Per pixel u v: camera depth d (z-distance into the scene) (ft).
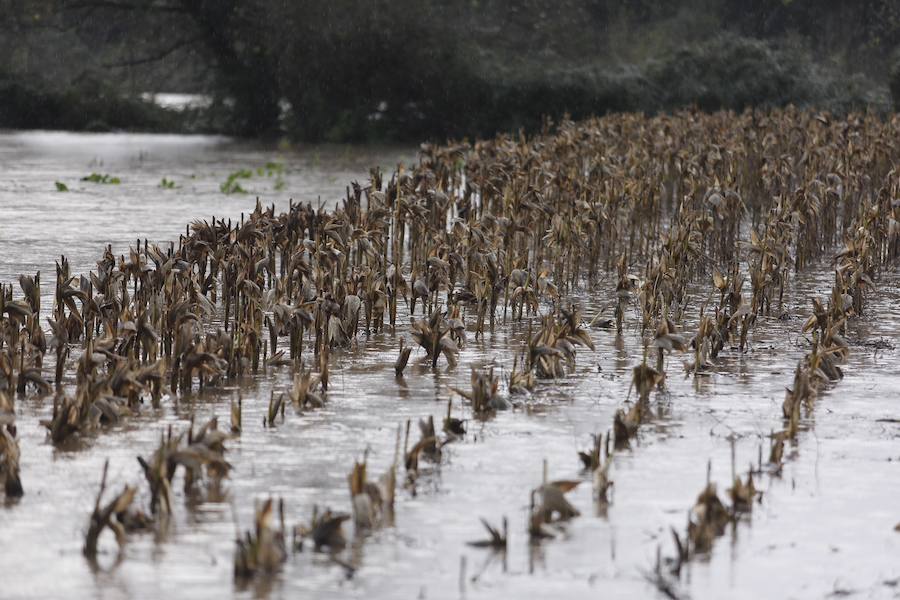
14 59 599.98
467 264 159.12
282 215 166.50
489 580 75.46
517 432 105.29
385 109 536.01
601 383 122.52
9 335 124.06
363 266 148.87
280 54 530.68
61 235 217.97
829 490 92.43
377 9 519.60
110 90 568.00
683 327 150.71
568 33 602.85
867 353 137.49
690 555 80.07
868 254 171.53
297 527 81.30
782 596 74.38
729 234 202.59
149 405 111.96
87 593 72.49
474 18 579.89
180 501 87.51
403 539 81.41
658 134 271.49
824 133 267.59
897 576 77.46
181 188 309.42
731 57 523.70
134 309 142.20
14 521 83.25
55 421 100.07
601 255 201.05
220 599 72.02
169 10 556.92
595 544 81.46
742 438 104.68
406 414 110.32
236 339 131.95
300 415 109.40
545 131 297.33
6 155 418.31
